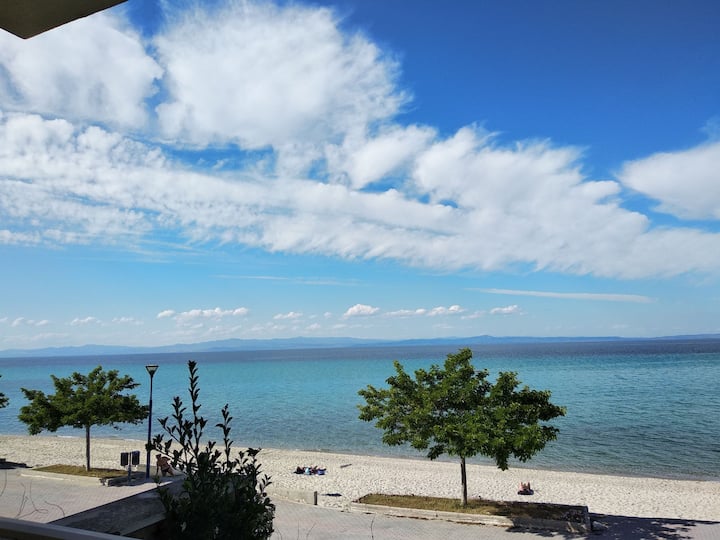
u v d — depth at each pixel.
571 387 90.12
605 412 60.19
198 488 5.39
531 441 18.09
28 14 4.55
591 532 18.22
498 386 20.00
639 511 23.67
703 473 33.62
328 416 63.53
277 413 66.56
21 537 4.55
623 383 96.81
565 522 18.53
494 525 19.16
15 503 20.97
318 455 39.44
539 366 155.50
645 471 34.25
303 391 97.56
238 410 70.00
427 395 19.92
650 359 184.75
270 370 179.00
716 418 54.94
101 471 28.23
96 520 5.98
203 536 5.11
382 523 19.45
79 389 28.25
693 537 17.56
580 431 48.38
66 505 20.86
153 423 62.66
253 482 5.66
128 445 45.22
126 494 23.38
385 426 20.67
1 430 61.38
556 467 35.31
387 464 36.03
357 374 147.25
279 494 23.94
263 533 5.65
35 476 27.88
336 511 21.33
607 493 27.25
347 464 35.78
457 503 21.58
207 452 5.54
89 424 27.81
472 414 20.05
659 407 63.97
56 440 49.75
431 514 20.28
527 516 19.42
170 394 98.25
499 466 18.64
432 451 20.16
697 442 43.16
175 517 5.27
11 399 101.06
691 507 24.34
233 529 5.26
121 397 28.38
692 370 127.88
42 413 27.16
